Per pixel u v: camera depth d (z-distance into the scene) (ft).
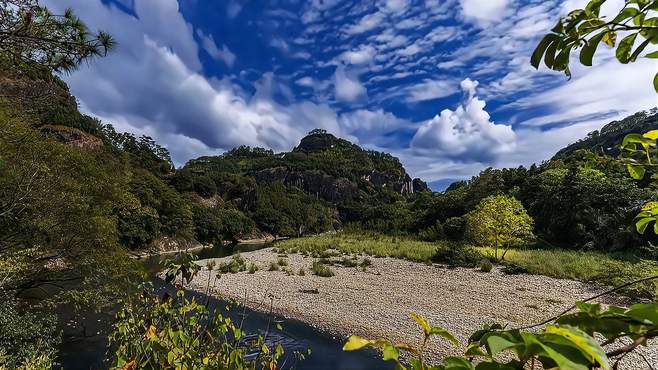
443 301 43.47
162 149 271.69
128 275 32.48
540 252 72.54
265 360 8.57
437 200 131.85
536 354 1.24
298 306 42.80
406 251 82.17
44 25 10.66
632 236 62.59
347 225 161.38
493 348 1.32
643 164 3.33
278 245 114.62
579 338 1.18
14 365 16.35
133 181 129.18
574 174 83.51
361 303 43.68
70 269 31.19
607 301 37.88
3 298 22.72
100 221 31.83
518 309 39.09
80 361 25.55
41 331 21.93
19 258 24.12
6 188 26.71
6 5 9.97
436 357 27.50
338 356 29.89
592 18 2.38
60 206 29.35
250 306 42.42
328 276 60.08
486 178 121.29
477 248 76.54
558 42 2.48
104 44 11.71
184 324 8.22
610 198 73.46
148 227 123.75
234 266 67.92
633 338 1.49
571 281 50.37
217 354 7.85
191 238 152.56
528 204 97.50
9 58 11.20
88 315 33.35
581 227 74.23
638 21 2.35
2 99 13.37
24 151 27.63
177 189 214.90
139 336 7.81
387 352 1.87
